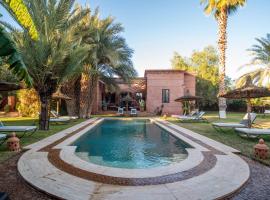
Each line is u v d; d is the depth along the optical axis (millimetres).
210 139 10125
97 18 22266
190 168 5652
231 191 4215
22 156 6660
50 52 12336
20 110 23609
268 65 24047
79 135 11031
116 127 17172
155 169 5586
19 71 3520
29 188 4445
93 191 4203
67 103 24000
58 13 12680
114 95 37812
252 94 11992
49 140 9508
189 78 31719
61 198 3895
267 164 6008
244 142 9352
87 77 23312
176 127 15094
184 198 3920
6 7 6016
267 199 4035
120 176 5047
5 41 3416
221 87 23250
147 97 30438
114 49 22922
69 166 5719
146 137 12500
